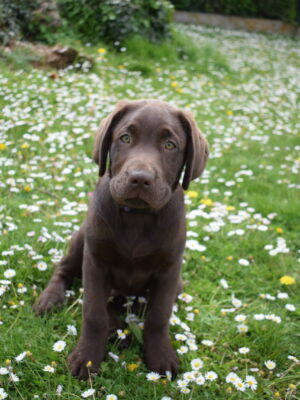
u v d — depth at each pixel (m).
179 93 1.82
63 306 0.69
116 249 0.57
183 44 2.49
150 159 0.52
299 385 0.60
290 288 0.80
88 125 1.34
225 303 0.76
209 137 1.46
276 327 0.68
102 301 0.59
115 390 0.55
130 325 0.64
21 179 1.01
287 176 1.27
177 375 0.59
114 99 1.53
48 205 0.95
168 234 0.57
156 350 0.60
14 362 0.57
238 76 2.43
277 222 1.04
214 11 4.86
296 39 4.73
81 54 1.82
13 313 0.65
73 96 1.50
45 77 1.58
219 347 0.65
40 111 1.37
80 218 0.91
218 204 1.03
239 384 0.56
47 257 0.76
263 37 4.46
